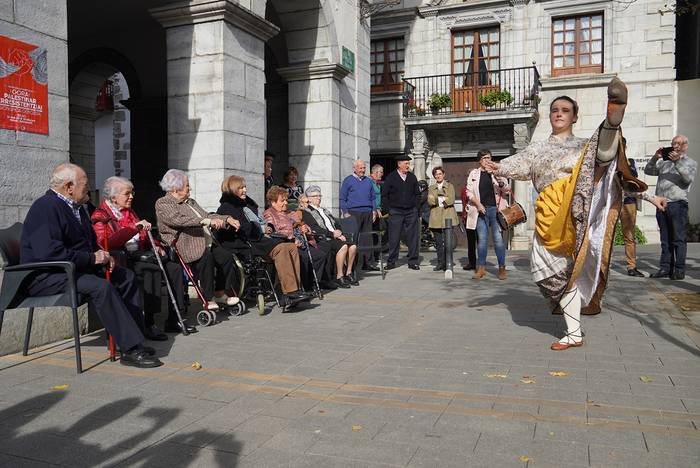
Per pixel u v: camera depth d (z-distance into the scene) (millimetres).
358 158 12812
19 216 5273
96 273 4770
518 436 3051
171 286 5758
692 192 17797
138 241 5777
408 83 19281
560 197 4578
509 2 18359
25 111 5316
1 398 3770
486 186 9164
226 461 2832
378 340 5266
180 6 8070
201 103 8188
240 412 3484
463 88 19094
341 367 4414
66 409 3555
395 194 10562
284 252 6621
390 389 3871
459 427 3191
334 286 8414
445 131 19406
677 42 17641
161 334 5371
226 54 8102
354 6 12500
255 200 8867
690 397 3605
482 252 9266
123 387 3980
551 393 3723
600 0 17438
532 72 18219
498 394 3727
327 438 3082
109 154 23344
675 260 8711
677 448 2869
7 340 4906
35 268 4352
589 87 17781
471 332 5523
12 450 2979
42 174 5496
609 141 4219
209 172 8195
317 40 11242
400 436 3086
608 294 7406
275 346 5082
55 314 5355
